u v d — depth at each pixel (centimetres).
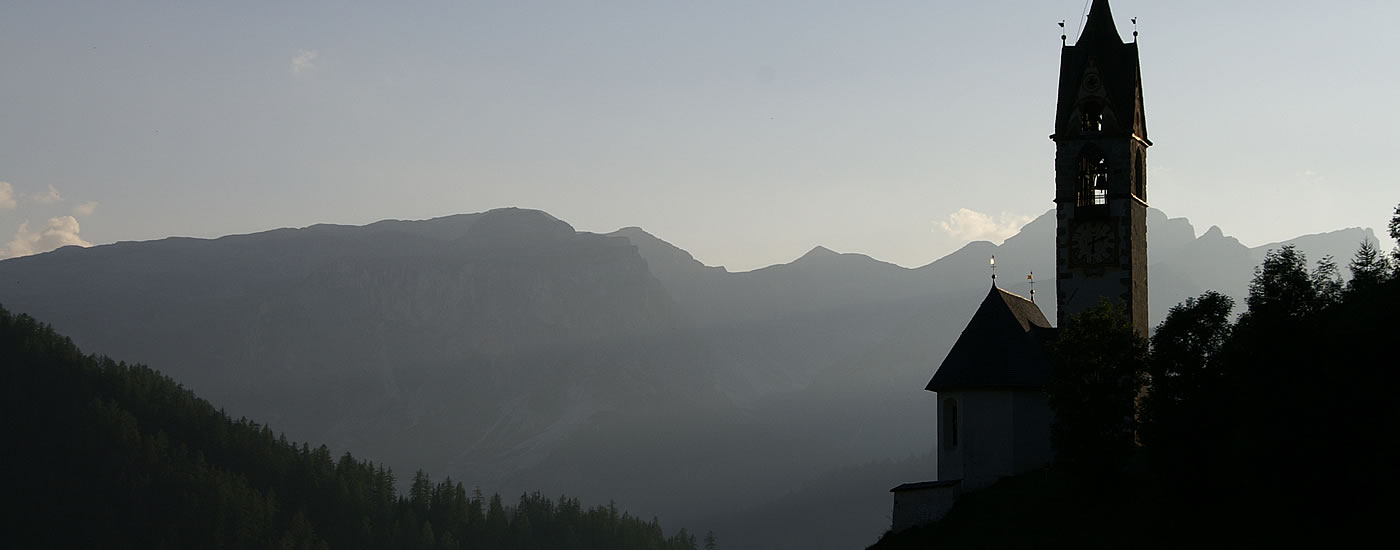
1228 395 10231
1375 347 9625
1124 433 11206
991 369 12656
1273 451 9675
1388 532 9425
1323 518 9806
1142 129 13738
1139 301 13625
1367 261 10881
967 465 12650
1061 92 13725
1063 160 13650
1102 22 13712
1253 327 10269
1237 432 9894
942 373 12862
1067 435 11238
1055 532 11112
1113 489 11288
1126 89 13512
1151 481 10906
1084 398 11219
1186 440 10388
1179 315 11162
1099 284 13450
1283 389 9844
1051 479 12106
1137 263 13588
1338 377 9644
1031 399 12625
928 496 12506
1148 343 11362
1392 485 9362
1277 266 10725
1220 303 11131
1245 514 10238
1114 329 11269
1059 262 13625
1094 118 13650
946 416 12925
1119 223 13412
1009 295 13375
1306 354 9900
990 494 12338
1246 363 10194
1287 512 9844
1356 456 9531
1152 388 11100
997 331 12900
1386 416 9444
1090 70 13612
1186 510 10531
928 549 11712
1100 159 13512
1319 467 9619
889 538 12594
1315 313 10350
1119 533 10762
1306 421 9644
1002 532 11438
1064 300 13562
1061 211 13650
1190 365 10850
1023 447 12575
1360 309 9938
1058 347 11412
